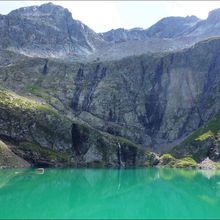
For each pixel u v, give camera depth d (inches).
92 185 7027.6
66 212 4217.5
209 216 4170.8
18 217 3836.1
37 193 5605.3
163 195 5900.6
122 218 3981.3
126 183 7568.9
